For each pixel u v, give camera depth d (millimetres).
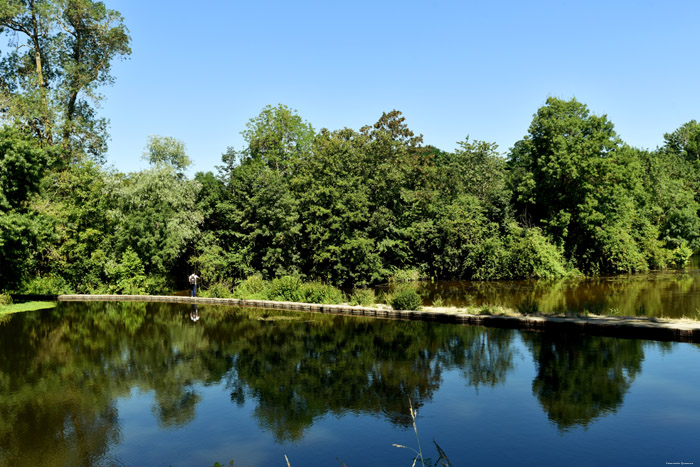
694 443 6738
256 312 21594
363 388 9711
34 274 30719
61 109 30000
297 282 25031
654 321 13828
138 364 12391
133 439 7570
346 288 32125
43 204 27797
